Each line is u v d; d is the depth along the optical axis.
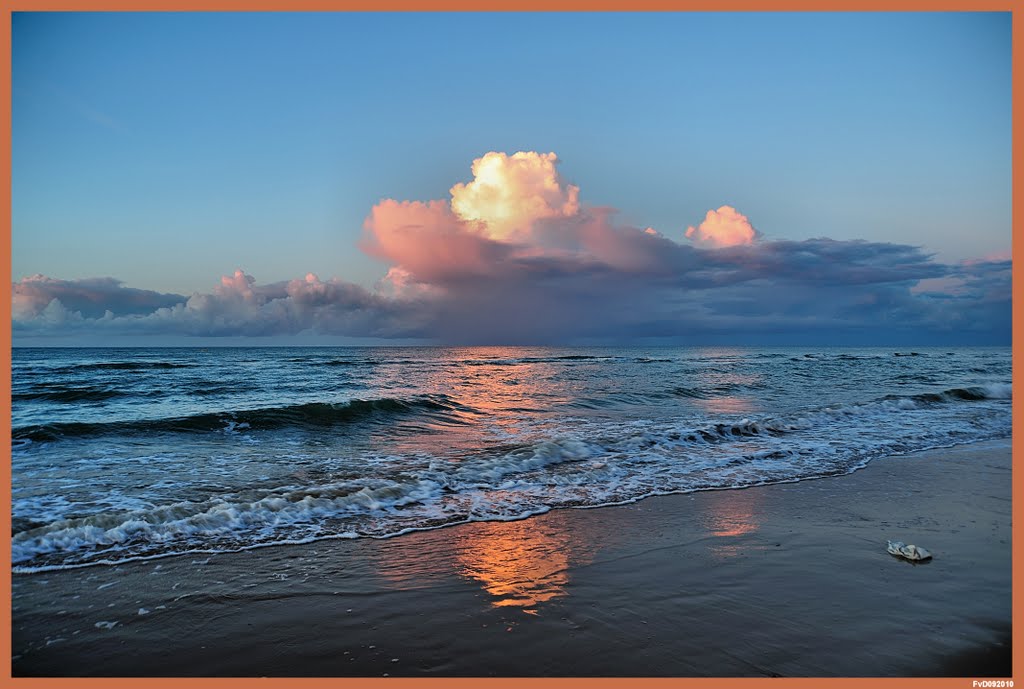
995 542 5.32
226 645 3.51
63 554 4.86
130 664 3.31
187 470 7.93
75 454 8.91
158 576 4.49
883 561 4.84
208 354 64.06
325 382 23.20
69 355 57.41
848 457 9.05
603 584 4.38
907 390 20.09
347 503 6.32
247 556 4.91
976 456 9.25
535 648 3.50
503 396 17.67
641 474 7.88
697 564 4.78
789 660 3.36
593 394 18.31
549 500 6.67
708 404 16.05
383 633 3.67
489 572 4.62
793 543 5.28
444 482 7.32
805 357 52.56
